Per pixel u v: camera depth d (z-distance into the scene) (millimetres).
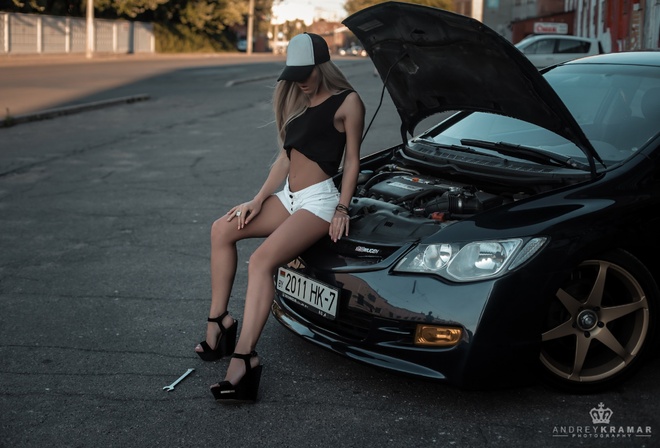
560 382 3383
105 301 4754
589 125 3969
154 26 56188
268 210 3750
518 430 3148
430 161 4188
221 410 3354
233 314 4539
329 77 3566
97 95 19016
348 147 3590
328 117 3570
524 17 47500
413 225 3510
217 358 3854
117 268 5434
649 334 3449
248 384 3391
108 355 3945
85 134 12625
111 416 3297
